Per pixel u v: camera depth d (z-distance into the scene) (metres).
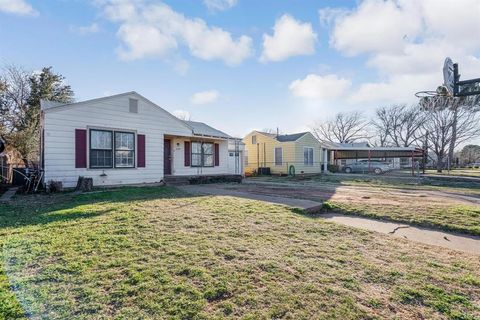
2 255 3.21
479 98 29.11
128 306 2.24
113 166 10.46
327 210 6.85
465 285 2.75
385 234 4.67
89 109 9.83
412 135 39.62
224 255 3.32
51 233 4.04
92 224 4.55
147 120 11.55
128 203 6.50
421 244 4.20
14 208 5.96
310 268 3.04
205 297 2.39
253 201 7.20
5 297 2.33
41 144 10.59
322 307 2.28
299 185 13.33
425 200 8.38
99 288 2.50
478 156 47.84
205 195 8.34
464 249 4.04
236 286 2.58
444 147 33.72
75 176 9.46
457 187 13.55
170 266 2.97
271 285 2.62
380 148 24.36
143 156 11.38
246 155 25.83
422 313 2.25
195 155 14.60
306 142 23.67
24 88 20.17
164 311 2.18
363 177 19.72
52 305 2.23
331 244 3.92
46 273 2.77
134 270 2.86
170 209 5.88
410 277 2.89
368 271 3.01
